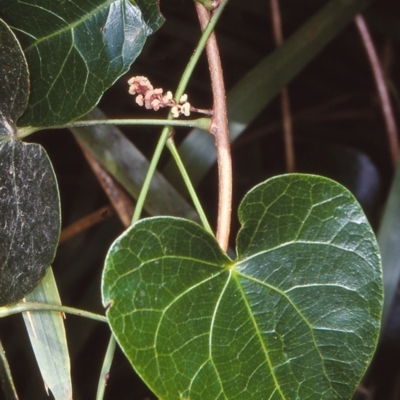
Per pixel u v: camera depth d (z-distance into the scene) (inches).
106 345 31.6
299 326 17.5
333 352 17.4
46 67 18.0
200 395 17.1
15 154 17.8
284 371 17.4
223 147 18.2
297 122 35.3
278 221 17.5
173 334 17.0
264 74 24.0
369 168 32.8
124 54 18.1
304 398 17.4
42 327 18.6
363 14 30.1
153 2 18.2
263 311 17.4
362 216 17.4
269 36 32.1
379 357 32.9
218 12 18.3
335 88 35.9
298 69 24.1
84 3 18.0
